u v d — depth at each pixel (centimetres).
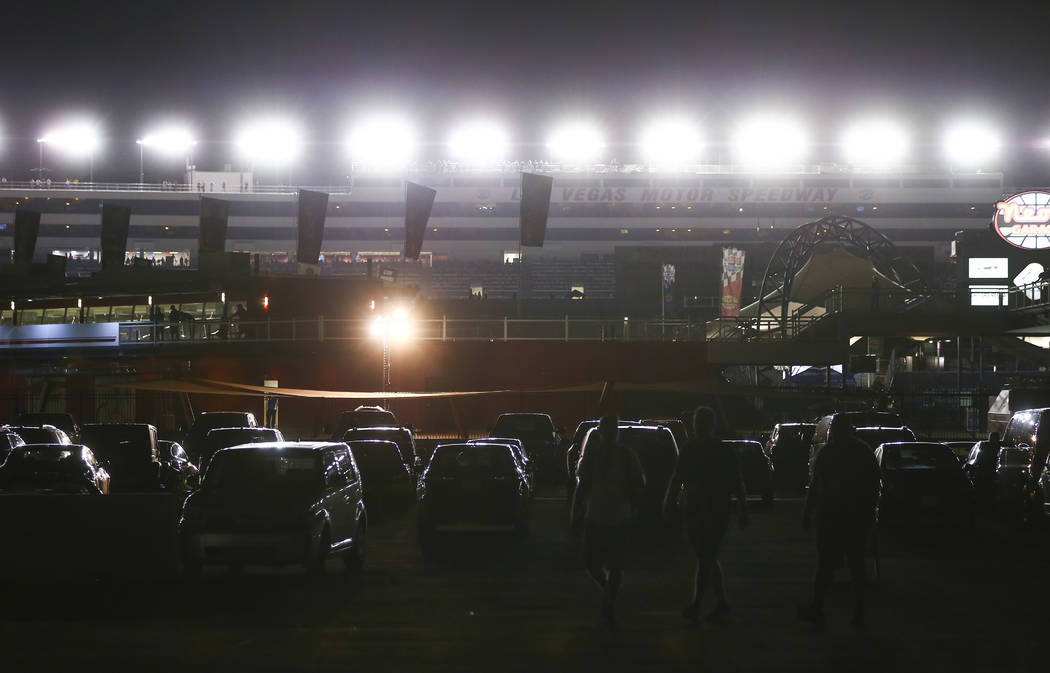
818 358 5266
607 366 5547
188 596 1280
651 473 1931
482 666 883
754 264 11294
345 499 1485
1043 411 2103
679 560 1617
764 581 1396
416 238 5050
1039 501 2000
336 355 5406
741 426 5391
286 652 944
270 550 1343
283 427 5497
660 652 937
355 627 1067
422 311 8456
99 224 13050
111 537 1391
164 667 885
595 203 13262
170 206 13162
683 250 11050
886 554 1698
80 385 5628
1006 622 1087
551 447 3194
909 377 5281
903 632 1030
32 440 2594
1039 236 6775
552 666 880
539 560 1620
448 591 1312
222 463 1459
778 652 935
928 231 13188
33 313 6750
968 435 4297
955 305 5844
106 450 2495
